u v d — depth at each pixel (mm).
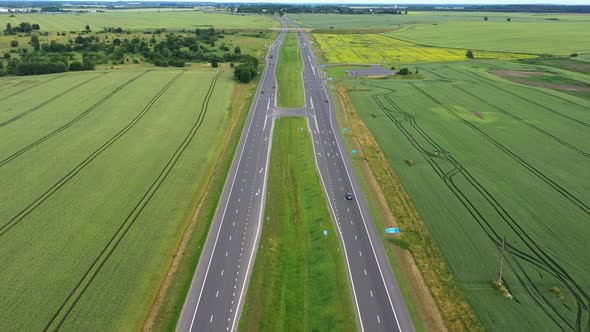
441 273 53219
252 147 91688
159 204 68125
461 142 94625
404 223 63781
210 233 61125
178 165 81875
